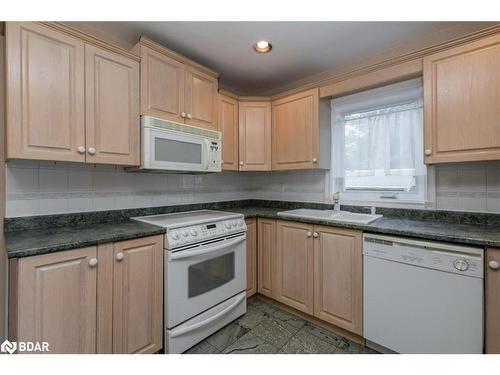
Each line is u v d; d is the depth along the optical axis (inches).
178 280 63.2
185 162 75.3
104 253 51.8
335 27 67.2
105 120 60.3
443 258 52.8
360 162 87.8
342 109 91.6
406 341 57.9
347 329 68.5
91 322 49.9
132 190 79.9
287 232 83.6
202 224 71.0
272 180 115.3
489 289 48.1
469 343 50.1
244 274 83.3
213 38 72.1
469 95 57.7
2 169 56.1
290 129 94.3
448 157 60.6
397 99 78.6
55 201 63.8
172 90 73.3
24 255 42.0
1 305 53.9
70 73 54.8
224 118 93.3
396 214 79.5
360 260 66.0
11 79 47.8
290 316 82.5
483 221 65.2
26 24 49.2
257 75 97.5
